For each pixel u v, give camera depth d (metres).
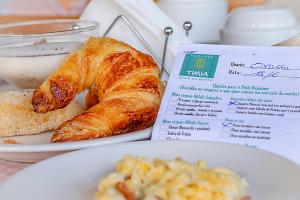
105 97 0.55
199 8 1.02
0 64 0.64
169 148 0.46
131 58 0.58
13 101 0.58
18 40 0.63
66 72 0.56
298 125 0.47
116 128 0.53
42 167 0.42
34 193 0.38
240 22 0.97
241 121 0.49
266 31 0.95
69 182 0.40
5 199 0.36
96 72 0.57
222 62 0.57
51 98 0.54
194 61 0.57
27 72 0.63
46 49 0.62
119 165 0.38
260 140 0.47
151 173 0.37
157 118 0.52
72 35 0.65
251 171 0.40
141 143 0.47
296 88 0.51
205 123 0.50
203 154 0.44
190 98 0.54
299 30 0.98
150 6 0.73
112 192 0.34
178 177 0.35
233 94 0.53
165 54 0.70
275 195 0.36
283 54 0.56
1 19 1.35
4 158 0.51
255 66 0.55
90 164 0.43
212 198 0.34
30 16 1.35
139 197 0.35
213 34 1.05
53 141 0.51
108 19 0.77
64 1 1.34
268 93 0.52
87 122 0.52
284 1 1.44
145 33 0.73
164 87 0.60
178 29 0.72
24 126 0.58
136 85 0.55
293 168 0.39
